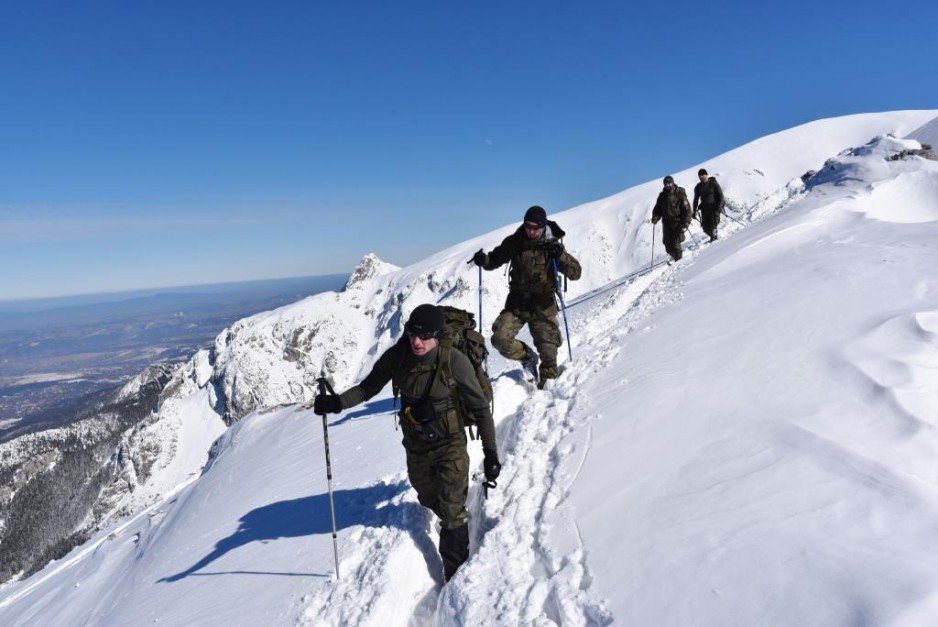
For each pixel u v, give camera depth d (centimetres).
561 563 335
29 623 1366
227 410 14738
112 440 16400
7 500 14125
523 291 706
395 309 16762
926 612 208
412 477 430
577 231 15162
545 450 506
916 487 286
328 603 402
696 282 1017
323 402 434
